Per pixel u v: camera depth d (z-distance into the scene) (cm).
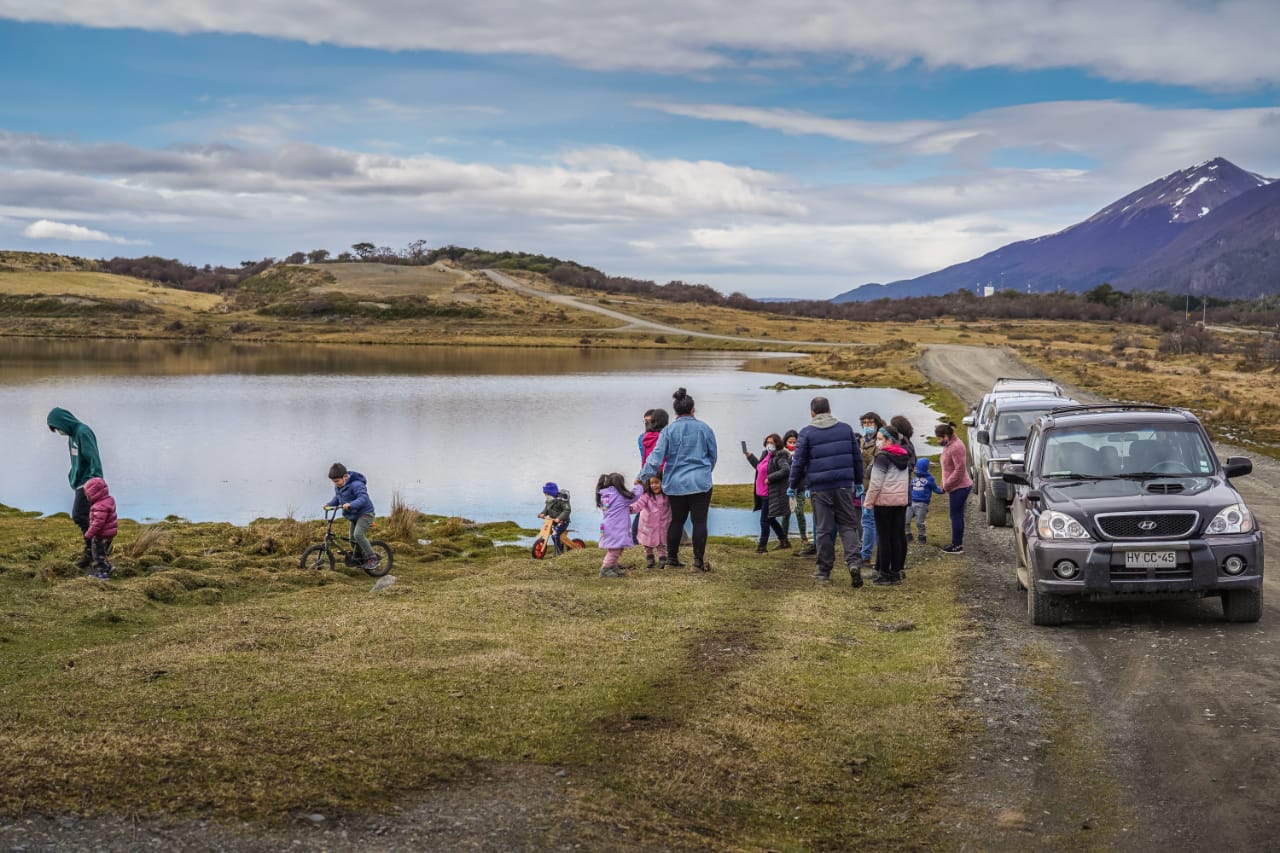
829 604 1108
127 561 1334
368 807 519
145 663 798
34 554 1415
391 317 18612
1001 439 1872
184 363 8850
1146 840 521
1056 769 620
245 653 835
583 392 6081
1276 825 530
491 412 4797
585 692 738
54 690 719
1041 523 985
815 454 1259
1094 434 1104
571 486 2745
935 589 1206
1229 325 19112
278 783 538
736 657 859
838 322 19288
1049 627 995
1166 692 760
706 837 518
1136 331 16350
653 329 16700
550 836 496
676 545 1359
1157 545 941
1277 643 891
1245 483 2225
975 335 15288
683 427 1330
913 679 807
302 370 8075
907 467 1227
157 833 473
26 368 7856
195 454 3353
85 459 1293
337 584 1348
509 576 1330
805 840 532
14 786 513
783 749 648
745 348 13112
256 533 1733
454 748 611
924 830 545
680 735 650
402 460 3231
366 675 764
